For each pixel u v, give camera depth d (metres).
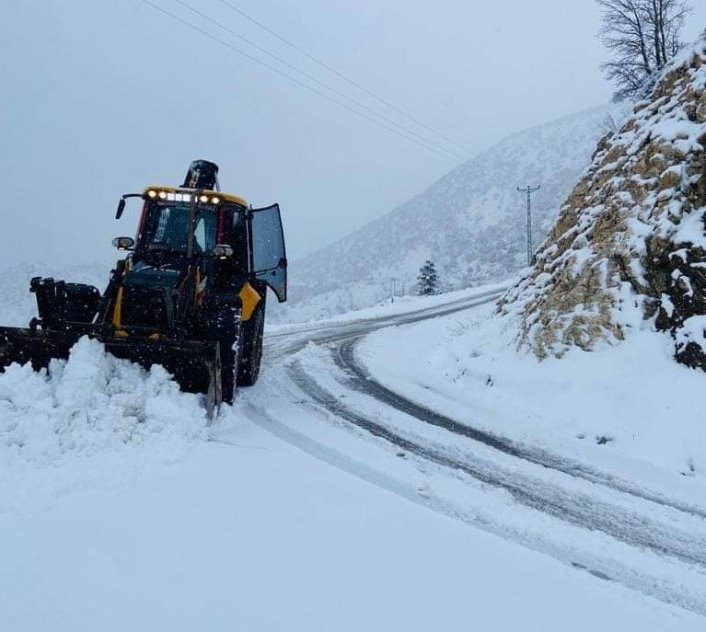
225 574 2.84
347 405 6.86
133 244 6.55
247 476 4.12
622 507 4.55
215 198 6.68
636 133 9.45
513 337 9.19
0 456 3.78
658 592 3.30
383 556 3.18
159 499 3.62
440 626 2.59
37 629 2.34
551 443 6.14
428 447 5.58
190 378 5.21
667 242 7.34
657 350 6.95
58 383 4.66
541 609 2.84
